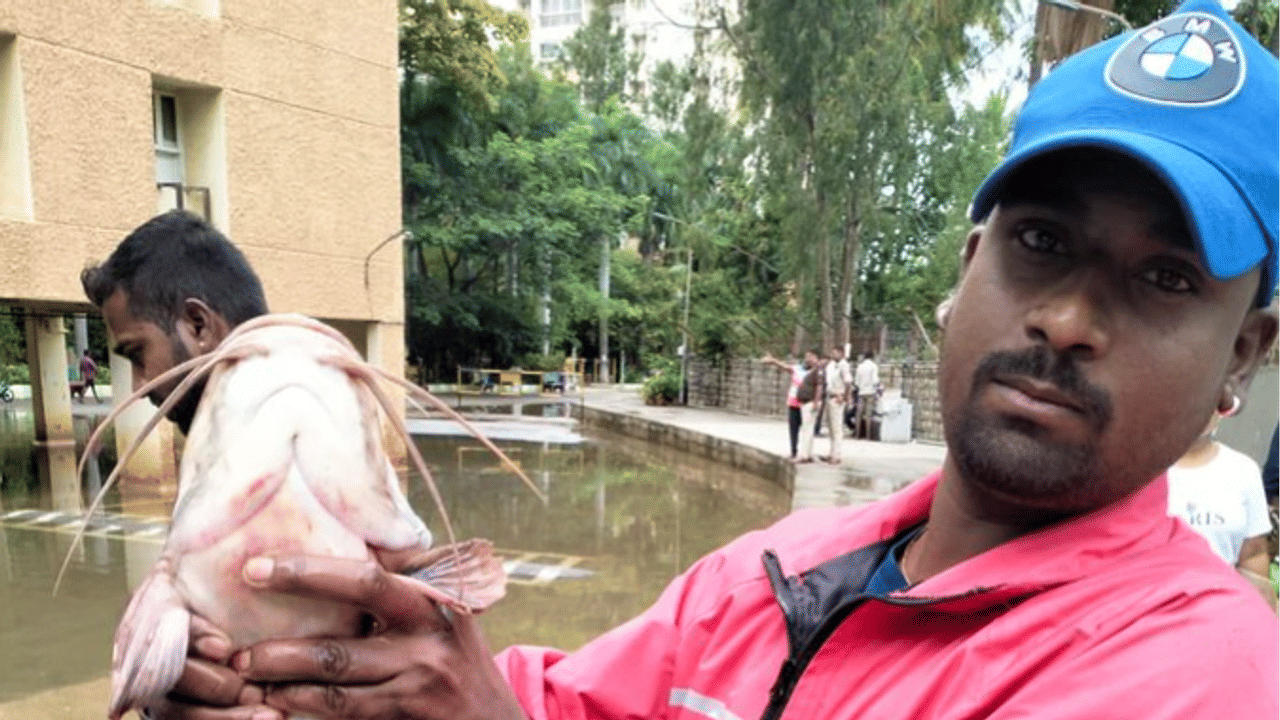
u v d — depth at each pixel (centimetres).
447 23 2347
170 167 991
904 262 2686
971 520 93
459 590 84
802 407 1107
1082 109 80
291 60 1062
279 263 1062
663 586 639
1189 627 71
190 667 77
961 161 1997
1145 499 86
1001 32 1719
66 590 600
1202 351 76
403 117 2573
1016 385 79
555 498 1032
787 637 101
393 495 91
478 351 3328
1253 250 74
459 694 81
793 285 2300
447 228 2655
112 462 1216
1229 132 76
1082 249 78
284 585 76
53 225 850
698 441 1536
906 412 1355
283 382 88
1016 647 79
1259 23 1329
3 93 824
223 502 83
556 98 3200
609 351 4456
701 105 1958
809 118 1811
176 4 938
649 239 4188
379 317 1207
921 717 82
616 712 115
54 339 1382
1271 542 312
